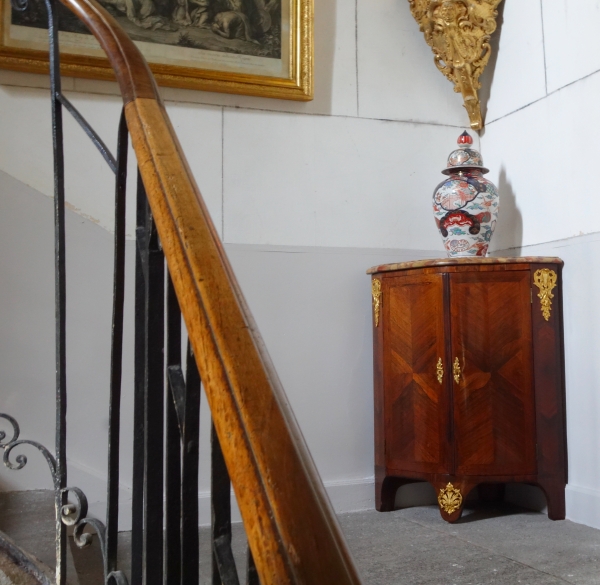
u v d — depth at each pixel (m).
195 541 0.85
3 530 2.00
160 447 1.00
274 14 3.23
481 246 3.16
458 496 2.90
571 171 2.97
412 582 2.19
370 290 3.36
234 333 0.70
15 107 2.83
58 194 1.37
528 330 2.94
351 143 3.38
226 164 3.16
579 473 2.91
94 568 1.95
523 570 2.28
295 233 3.25
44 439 2.75
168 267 0.80
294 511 0.56
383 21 3.49
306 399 3.21
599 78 2.80
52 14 1.41
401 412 3.06
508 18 3.41
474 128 3.58
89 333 2.85
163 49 3.05
